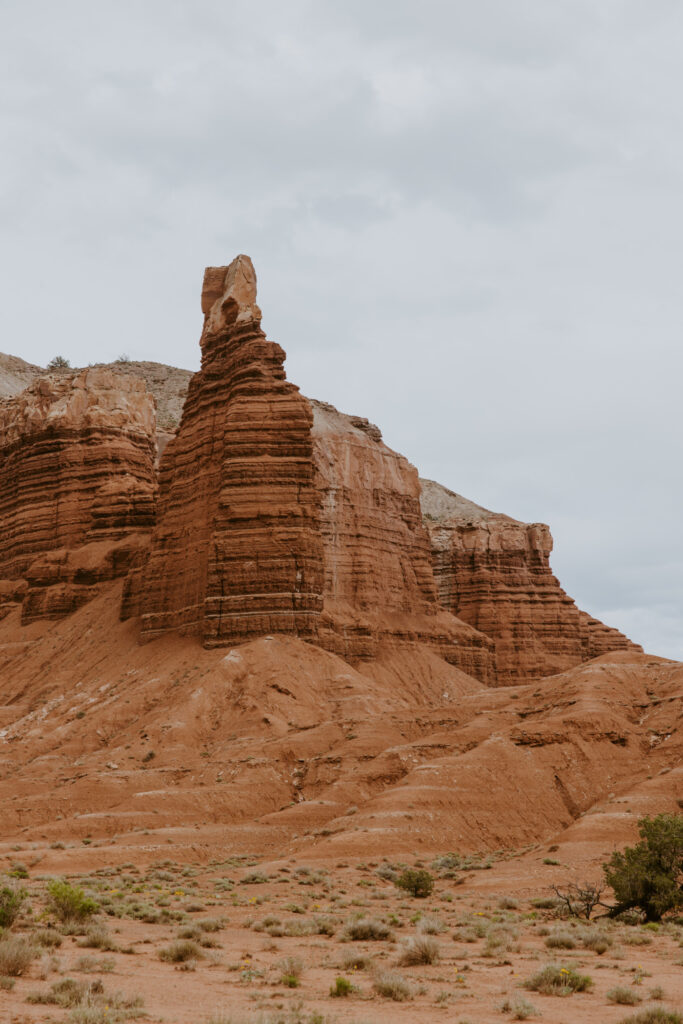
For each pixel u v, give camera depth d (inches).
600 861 2134.6
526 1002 817.5
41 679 4279.0
